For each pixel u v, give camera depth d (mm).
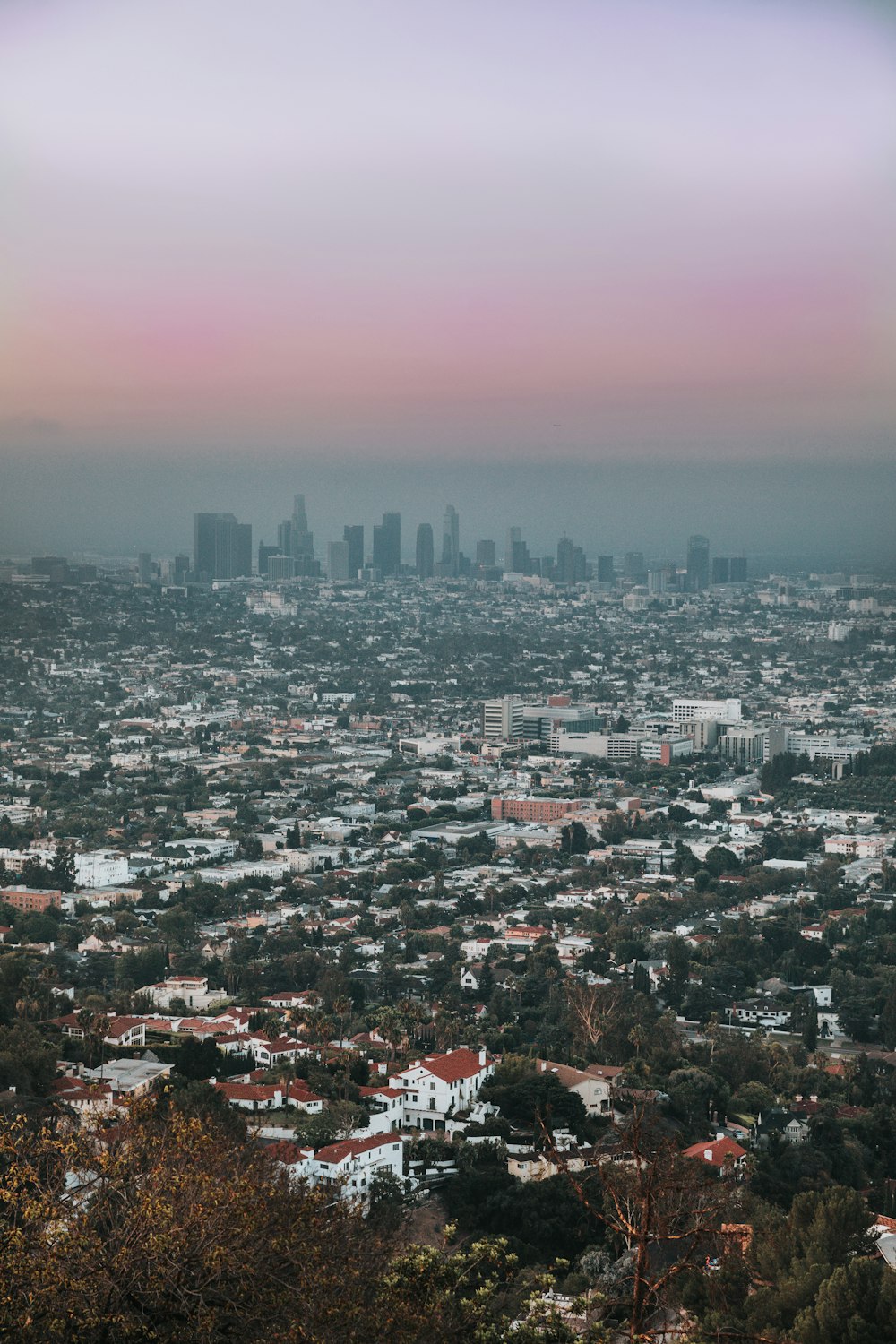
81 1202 150375
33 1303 136500
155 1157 153375
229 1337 140250
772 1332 190250
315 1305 140125
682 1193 158375
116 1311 138125
